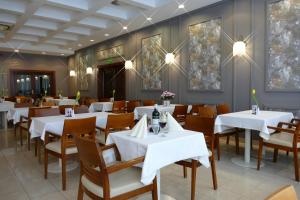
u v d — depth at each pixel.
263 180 2.92
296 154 2.89
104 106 6.65
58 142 3.04
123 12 6.49
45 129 3.04
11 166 3.49
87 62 10.62
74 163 3.57
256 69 4.70
